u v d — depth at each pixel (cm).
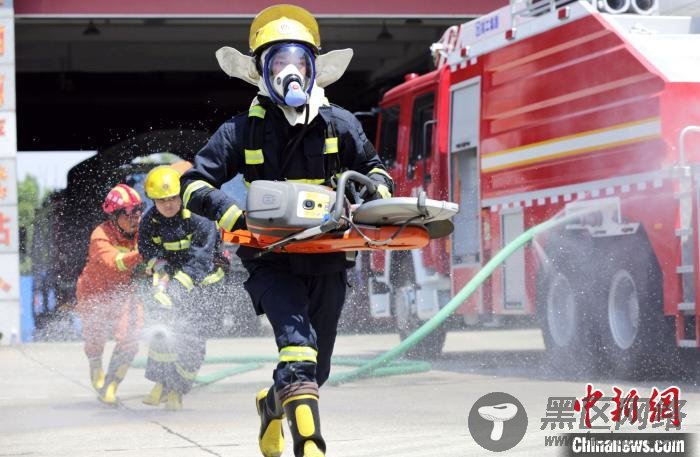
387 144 2834
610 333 1905
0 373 2162
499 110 2314
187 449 1170
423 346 2522
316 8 3531
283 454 1112
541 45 2153
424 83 2634
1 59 3244
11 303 3178
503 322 2325
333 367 2366
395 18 3594
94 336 1627
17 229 3200
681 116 1819
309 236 891
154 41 4531
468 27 2462
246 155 943
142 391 1809
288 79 925
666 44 1917
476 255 2386
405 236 921
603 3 2027
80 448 1190
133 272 1598
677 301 1745
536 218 2173
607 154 1945
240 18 3544
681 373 1872
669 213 1772
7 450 1184
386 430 1288
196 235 1530
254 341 3152
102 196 3603
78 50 4772
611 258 1906
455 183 2498
